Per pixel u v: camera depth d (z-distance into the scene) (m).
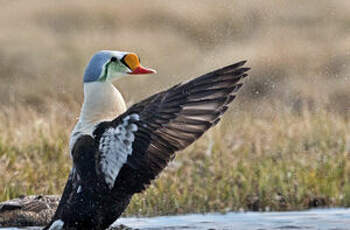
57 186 12.26
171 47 27.06
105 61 8.37
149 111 7.43
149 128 7.45
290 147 14.56
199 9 29.95
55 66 24.33
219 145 14.42
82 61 25.16
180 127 7.41
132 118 7.45
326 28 26.84
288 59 23.48
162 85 22.97
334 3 28.64
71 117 16.31
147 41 27.92
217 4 30.16
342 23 27.23
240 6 29.47
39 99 20.38
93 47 26.91
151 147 7.50
